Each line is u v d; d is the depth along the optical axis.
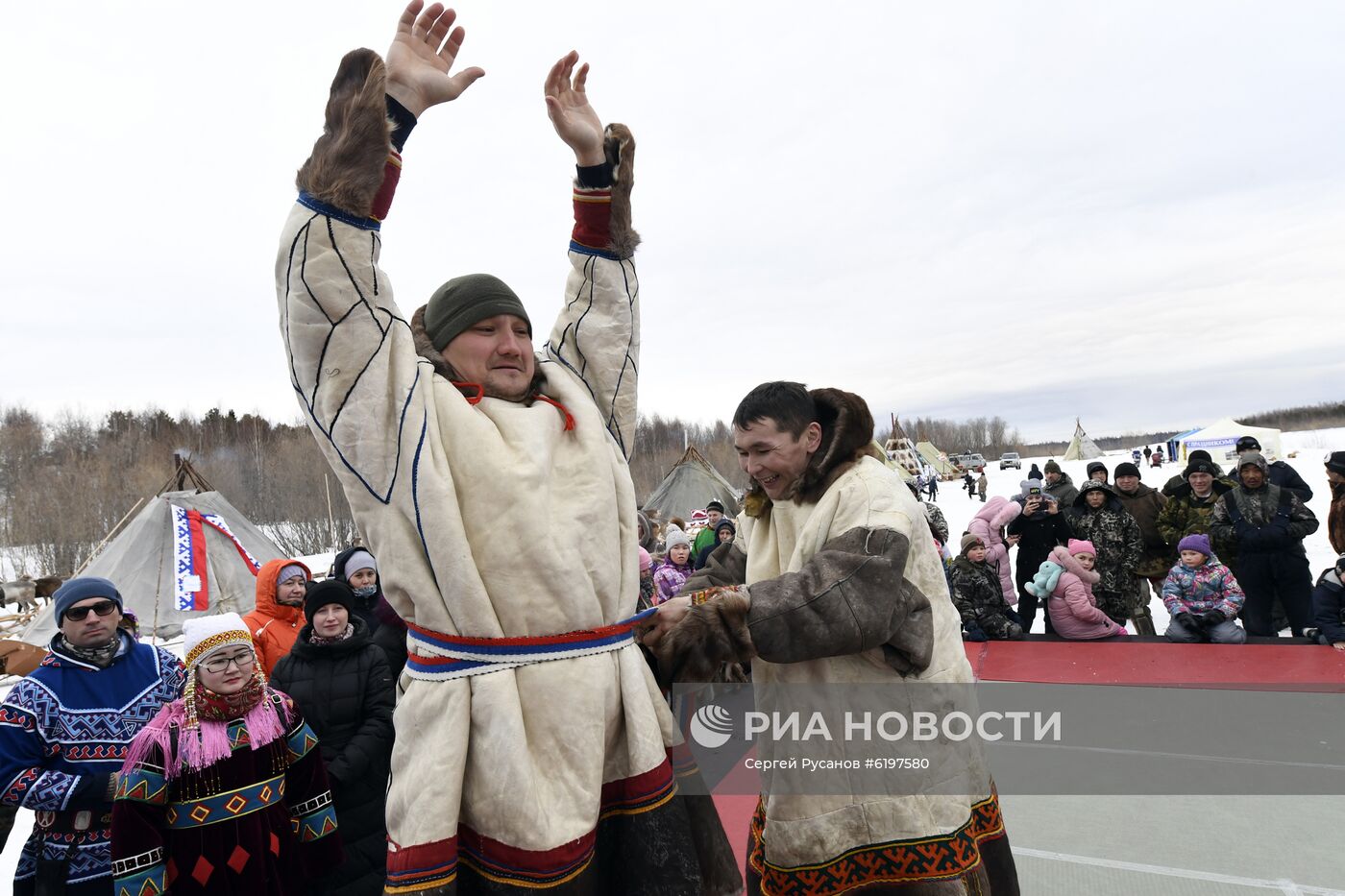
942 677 2.01
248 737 2.61
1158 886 3.34
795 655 1.72
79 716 2.78
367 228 1.36
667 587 7.89
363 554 4.39
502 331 1.61
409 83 1.43
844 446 2.07
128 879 2.40
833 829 1.94
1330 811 3.84
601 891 1.49
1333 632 5.95
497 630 1.40
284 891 2.64
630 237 1.86
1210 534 6.83
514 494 1.42
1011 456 73.12
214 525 10.89
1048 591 6.87
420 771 1.37
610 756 1.52
